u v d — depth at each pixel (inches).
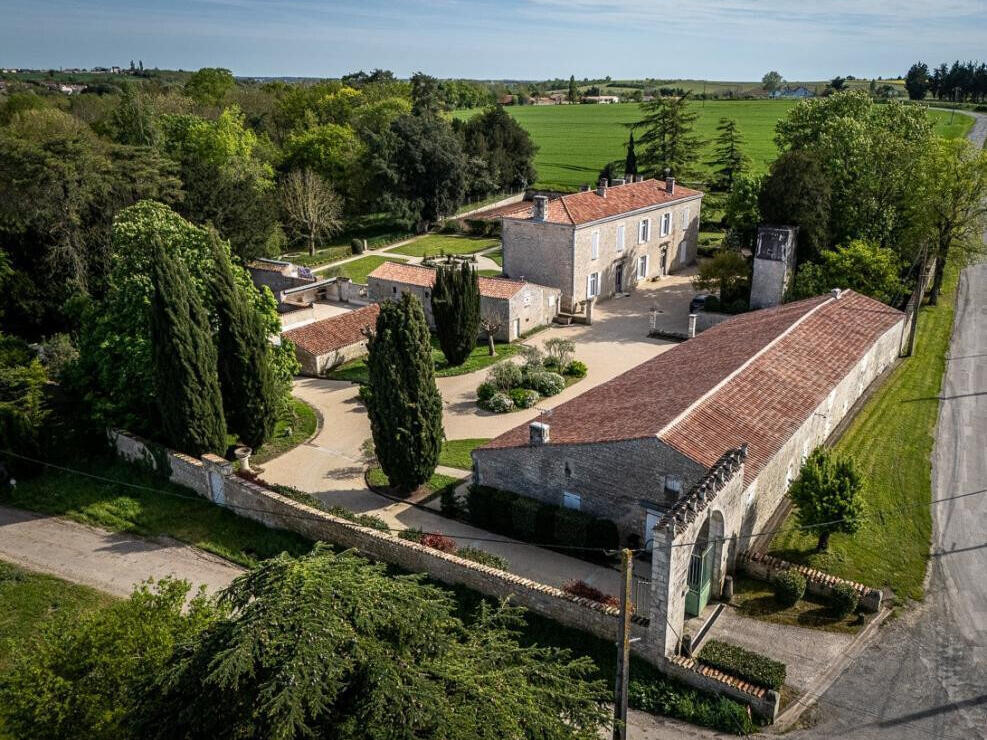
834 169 2095.2
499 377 1669.5
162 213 1498.5
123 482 1342.3
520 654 604.7
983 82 7057.1
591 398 1298.0
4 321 1940.2
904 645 845.8
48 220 1984.5
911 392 1499.8
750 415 1097.4
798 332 1398.9
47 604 1025.5
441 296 1804.9
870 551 1010.1
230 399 1370.6
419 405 1191.6
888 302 1860.2
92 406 1412.4
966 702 765.9
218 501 1253.7
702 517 817.5
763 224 2076.8
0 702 605.3
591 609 862.5
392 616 529.0
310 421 1578.5
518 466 1130.7
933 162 1934.1
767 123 5895.7
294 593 527.2
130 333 1376.7
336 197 3420.3
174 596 685.9
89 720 581.0
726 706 757.3
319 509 1144.8
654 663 817.5
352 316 2009.1
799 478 992.2
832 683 794.2
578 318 2178.9
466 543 1104.2
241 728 479.2
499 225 3440.0
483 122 4237.2
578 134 6240.2
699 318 2112.5
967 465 1221.7
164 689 517.3
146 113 3090.6
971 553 1003.3
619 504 1037.8
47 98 4906.5
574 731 561.0
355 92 5251.0
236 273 1539.1
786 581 909.2
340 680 494.3
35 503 1299.2
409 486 1236.5
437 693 493.4
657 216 2524.6
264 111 4751.5
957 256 2001.7
